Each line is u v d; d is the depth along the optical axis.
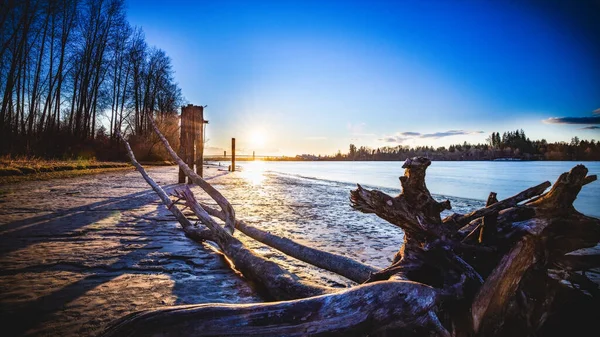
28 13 20.48
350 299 1.27
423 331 1.32
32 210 5.41
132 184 10.92
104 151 29.28
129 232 4.02
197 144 11.79
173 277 2.51
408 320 1.25
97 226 4.30
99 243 3.45
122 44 32.44
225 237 2.96
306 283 1.86
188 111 11.49
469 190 13.72
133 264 2.79
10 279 2.34
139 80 36.06
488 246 1.55
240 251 2.62
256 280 2.24
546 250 1.44
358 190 1.60
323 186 14.05
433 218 1.57
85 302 1.99
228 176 19.88
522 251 1.40
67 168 15.59
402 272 1.55
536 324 1.40
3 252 3.01
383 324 1.24
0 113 18.88
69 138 26.02
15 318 1.75
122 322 1.22
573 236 1.45
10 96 19.94
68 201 6.59
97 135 31.45
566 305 1.44
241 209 6.54
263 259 2.35
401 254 1.74
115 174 16.30
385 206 1.56
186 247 3.39
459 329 1.38
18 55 20.64
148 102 37.97
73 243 3.42
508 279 1.35
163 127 32.59
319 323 1.22
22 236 3.65
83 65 28.11
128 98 35.34
